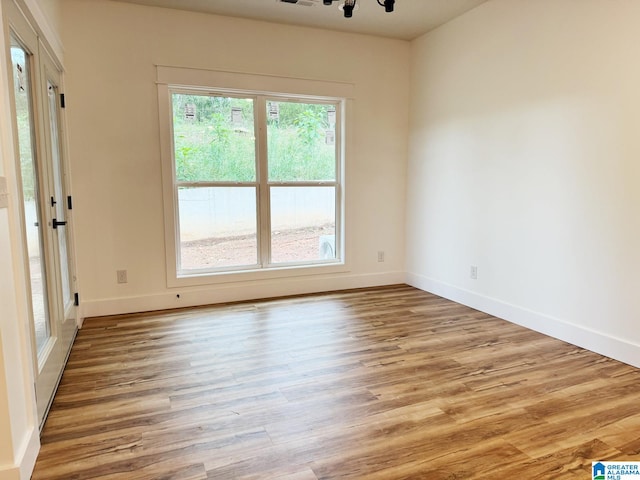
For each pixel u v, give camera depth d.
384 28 4.20
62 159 3.18
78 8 3.41
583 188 2.88
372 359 2.76
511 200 3.46
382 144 4.60
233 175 4.12
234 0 3.49
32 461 1.68
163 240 3.83
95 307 3.66
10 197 1.62
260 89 4.01
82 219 3.56
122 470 1.68
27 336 1.72
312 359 2.76
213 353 2.86
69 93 3.43
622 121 2.62
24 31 2.06
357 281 4.67
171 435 1.92
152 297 3.84
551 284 3.16
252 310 3.83
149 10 3.60
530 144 3.26
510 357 2.79
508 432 1.93
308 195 4.46
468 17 3.78
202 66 3.79
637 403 2.19
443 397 2.26
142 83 3.63
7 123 1.62
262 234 4.27
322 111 4.43
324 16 3.86
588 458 1.75
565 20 2.94
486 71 3.63
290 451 1.80
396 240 4.78
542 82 3.13
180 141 3.91
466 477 1.63
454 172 4.06
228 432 1.94
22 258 1.74
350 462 1.72
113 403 2.21
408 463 1.72
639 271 2.58
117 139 3.61
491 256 3.69
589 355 2.82
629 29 2.55
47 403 2.12
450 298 4.20
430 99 4.32
